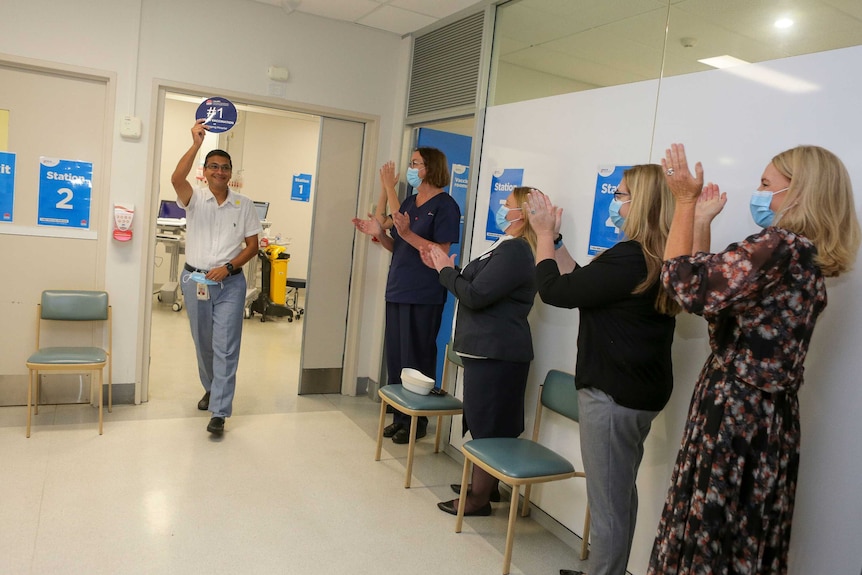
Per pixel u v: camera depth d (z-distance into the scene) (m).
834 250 1.59
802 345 1.61
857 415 1.76
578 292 2.06
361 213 4.68
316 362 4.68
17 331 3.80
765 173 1.74
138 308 4.00
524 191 2.80
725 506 1.62
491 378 2.79
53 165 3.77
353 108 4.50
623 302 2.02
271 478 3.17
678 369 2.31
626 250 2.03
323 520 2.79
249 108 4.35
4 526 2.47
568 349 2.86
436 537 2.75
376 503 3.02
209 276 3.60
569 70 2.93
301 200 9.45
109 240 3.89
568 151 2.89
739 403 1.62
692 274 1.66
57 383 3.92
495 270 2.66
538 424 2.95
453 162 4.42
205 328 3.81
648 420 2.10
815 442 1.86
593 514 2.16
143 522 2.61
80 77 3.77
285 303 8.16
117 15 3.75
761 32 2.07
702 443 1.67
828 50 1.87
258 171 9.22
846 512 1.78
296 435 3.81
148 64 3.87
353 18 4.31
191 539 2.53
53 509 2.64
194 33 3.97
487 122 3.56
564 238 2.88
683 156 1.76
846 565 1.78
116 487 2.90
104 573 2.24
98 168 3.86
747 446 1.61
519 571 2.54
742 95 2.12
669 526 1.75
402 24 4.32
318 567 2.42
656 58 2.46
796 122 1.95
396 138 4.60
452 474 3.48
